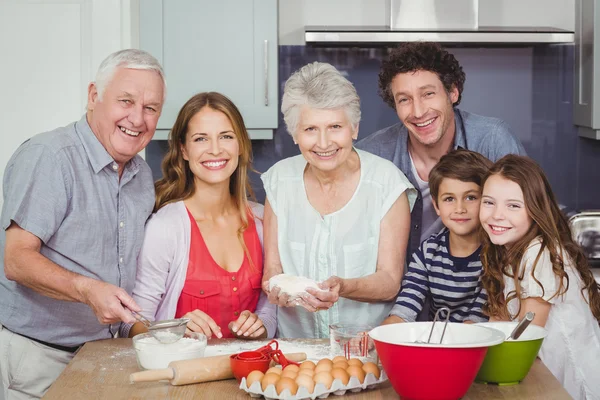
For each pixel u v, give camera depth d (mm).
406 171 2875
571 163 3746
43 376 2193
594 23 3400
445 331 1737
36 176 2068
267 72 3447
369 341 1853
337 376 1665
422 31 3342
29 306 2162
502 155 2797
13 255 2025
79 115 3600
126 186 2273
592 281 2197
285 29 3719
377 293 2246
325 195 2361
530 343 1718
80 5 3570
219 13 3414
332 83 2119
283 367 1736
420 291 2439
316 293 2047
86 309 2195
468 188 2330
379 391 1705
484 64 3729
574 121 3713
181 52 3428
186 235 2330
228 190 2428
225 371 1776
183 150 2383
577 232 3434
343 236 2334
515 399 1650
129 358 1946
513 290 2125
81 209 2135
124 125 2148
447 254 2428
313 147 2174
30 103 3584
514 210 2105
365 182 2348
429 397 1593
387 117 3734
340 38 3354
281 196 2391
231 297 2340
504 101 3740
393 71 2631
